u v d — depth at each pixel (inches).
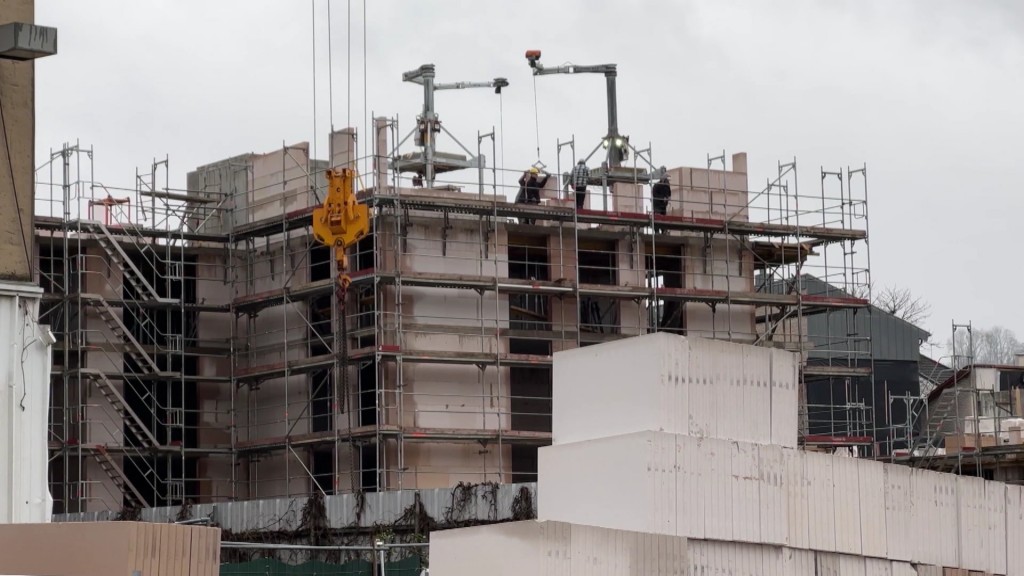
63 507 5012.3
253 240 5221.5
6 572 2116.1
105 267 5132.9
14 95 2628.0
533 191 5103.3
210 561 2143.2
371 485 4881.9
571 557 2432.3
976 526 3078.2
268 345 5147.6
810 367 5428.2
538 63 5570.9
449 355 4817.9
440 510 4232.3
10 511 2586.1
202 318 5236.2
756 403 2753.4
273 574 3228.3
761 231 5319.9
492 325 4953.3
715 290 5246.1
